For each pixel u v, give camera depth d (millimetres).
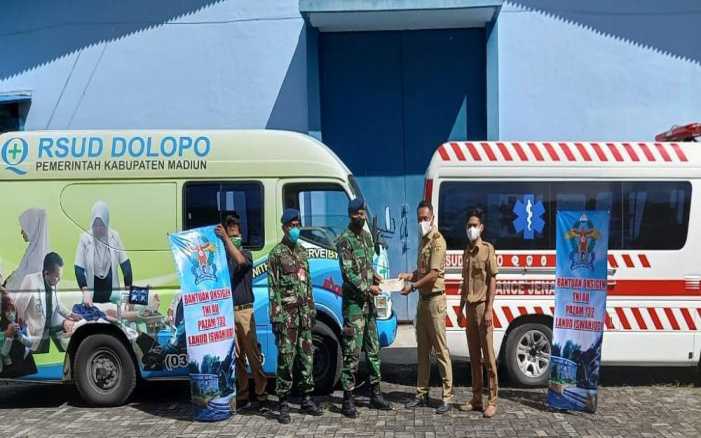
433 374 8914
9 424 7094
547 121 11430
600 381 8383
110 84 11961
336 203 7773
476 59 11695
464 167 8047
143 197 7695
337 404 7480
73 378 7758
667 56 11250
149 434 6645
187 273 7020
